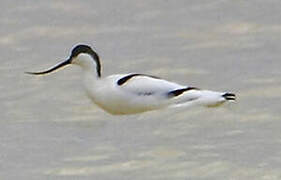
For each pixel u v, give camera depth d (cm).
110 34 2202
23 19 2306
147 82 1583
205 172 1420
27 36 2202
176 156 1470
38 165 1461
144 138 1532
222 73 1905
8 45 2148
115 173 1427
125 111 1592
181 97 1594
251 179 1389
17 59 2048
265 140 1521
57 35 2205
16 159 1484
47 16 2322
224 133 1545
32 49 2114
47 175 1427
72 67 1933
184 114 1587
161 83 1591
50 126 1612
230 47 2077
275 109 1659
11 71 1961
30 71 1956
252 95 1747
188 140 1522
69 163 1463
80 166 1453
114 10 2353
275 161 1441
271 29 2177
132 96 1571
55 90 1809
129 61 2012
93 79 1587
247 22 2233
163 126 1562
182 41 2136
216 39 2138
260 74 1881
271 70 1905
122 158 1472
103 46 2123
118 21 2281
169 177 1408
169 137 1531
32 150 1516
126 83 1577
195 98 1600
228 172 1416
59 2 2408
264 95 1745
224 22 2242
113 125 1591
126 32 2211
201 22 2250
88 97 1622
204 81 1866
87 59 1587
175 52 2059
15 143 1546
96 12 2342
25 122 1642
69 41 2167
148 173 1423
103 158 1476
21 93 1806
